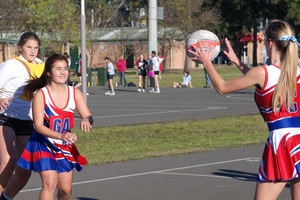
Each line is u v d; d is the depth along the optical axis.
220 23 68.00
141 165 11.00
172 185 9.02
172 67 84.19
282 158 5.07
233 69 75.81
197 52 5.32
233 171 10.20
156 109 23.19
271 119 5.16
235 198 8.07
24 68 7.34
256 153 12.41
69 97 6.49
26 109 7.37
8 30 58.19
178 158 11.86
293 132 5.08
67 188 6.48
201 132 16.55
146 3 88.44
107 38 82.00
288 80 5.04
